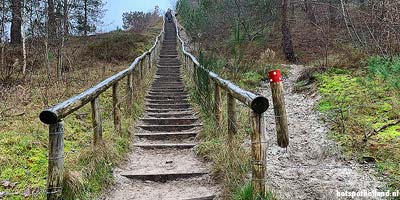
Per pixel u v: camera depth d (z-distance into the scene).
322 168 4.44
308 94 8.24
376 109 6.03
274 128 6.42
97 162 4.41
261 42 16.25
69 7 13.59
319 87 8.20
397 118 5.54
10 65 11.00
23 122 6.05
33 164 4.47
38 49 12.45
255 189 3.39
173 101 9.08
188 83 10.81
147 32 26.50
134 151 5.73
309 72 9.66
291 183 4.06
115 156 4.96
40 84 10.02
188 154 5.63
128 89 7.30
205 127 6.30
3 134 5.31
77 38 18.48
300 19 19.28
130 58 16.77
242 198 3.49
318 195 3.73
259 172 3.38
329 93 7.58
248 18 17.98
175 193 4.26
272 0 17.89
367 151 4.68
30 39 13.70
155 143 6.15
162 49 20.80
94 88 4.66
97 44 17.36
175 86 10.98
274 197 3.48
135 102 8.09
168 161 5.28
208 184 4.45
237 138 4.82
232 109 4.70
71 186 3.59
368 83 7.36
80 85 10.12
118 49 17.53
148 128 6.95
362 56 9.26
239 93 3.95
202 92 7.60
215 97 6.08
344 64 9.27
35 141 5.12
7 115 6.45
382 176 4.04
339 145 5.01
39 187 3.86
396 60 7.69
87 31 19.66
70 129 5.91
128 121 6.74
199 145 5.57
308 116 6.77
